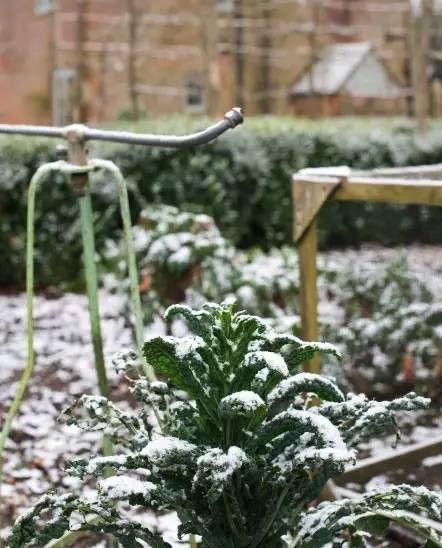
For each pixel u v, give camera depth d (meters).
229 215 8.12
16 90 17.69
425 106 11.30
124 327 5.43
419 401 1.58
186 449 1.47
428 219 9.94
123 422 1.69
